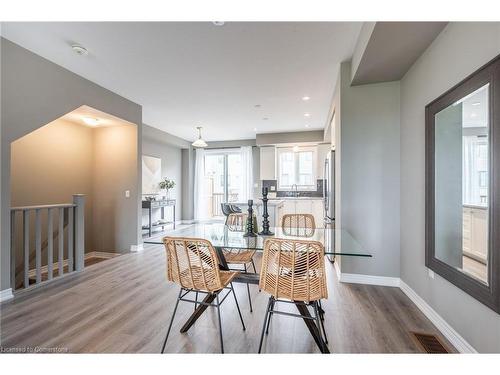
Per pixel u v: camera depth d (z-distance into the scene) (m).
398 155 2.78
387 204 2.81
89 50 2.62
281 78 3.30
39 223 2.92
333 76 3.24
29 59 2.66
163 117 5.25
